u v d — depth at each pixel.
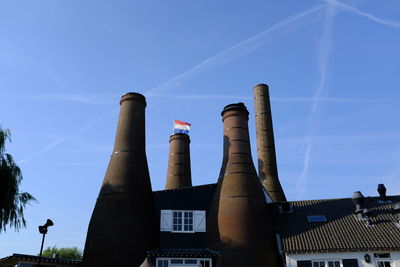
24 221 24.23
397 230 25.17
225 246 26.66
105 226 26.73
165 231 28.84
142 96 33.53
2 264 25.02
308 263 24.28
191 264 25.91
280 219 29.48
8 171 23.77
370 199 30.50
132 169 29.48
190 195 30.61
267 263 26.33
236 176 29.31
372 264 23.42
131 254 26.11
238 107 32.59
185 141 50.22
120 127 31.58
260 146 49.19
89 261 25.94
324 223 27.73
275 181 46.62
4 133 24.80
